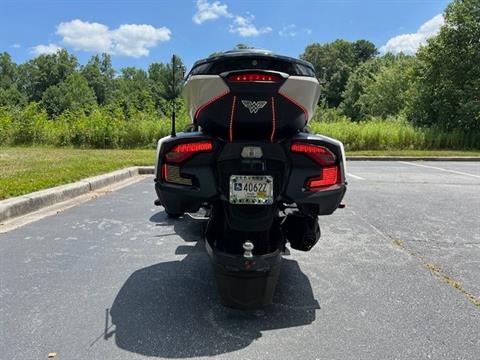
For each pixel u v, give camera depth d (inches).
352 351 87.7
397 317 103.3
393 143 700.0
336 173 102.7
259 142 98.3
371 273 132.9
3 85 3228.3
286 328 97.7
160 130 652.7
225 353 86.9
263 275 95.0
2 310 104.3
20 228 179.9
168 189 102.2
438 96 819.4
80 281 124.0
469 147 711.7
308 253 152.0
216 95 95.4
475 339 93.0
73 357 84.6
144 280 125.8
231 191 98.8
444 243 165.2
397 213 217.2
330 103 2780.5
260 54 95.0
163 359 84.5
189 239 167.9
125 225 187.9
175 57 129.3
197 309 107.2
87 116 680.4
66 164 351.6
